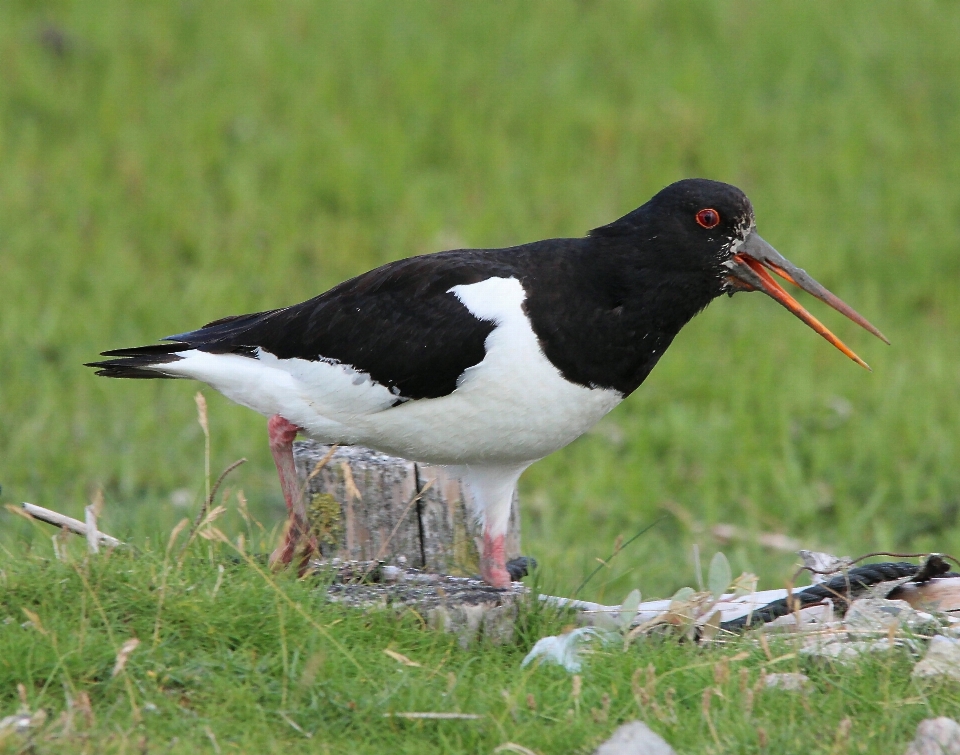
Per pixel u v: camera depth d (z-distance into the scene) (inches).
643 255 306.0
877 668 269.7
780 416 555.5
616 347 305.4
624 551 448.5
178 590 279.9
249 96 792.3
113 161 732.7
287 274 662.5
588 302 302.8
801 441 551.5
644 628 289.3
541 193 725.3
